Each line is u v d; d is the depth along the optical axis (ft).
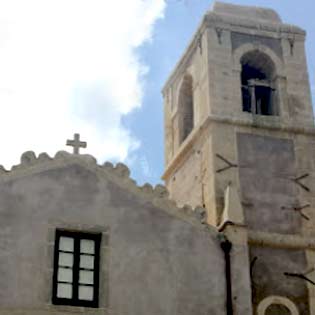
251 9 121.08
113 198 90.07
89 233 87.66
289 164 106.42
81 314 82.89
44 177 88.79
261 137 107.45
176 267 88.58
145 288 86.48
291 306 95.45
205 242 90.89
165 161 124.67
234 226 92.32
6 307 81.56
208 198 103.09
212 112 107.34
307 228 102.12
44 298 82.74
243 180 103.35
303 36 118.32
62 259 85.71
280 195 103.65
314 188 105.40
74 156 90.79
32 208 86.84
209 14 115.14
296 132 108.99
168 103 128.26
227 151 104.83
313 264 98.89
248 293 89.10
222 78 110.63
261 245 98.58
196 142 111.04
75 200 88.63
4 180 87.40
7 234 84.94
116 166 91.81
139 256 87.97
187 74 121.29
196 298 87.56
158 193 91.91
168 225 90.58
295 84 113.70
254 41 115.44
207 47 112.68
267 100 115.85
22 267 83.71
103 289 84.94
